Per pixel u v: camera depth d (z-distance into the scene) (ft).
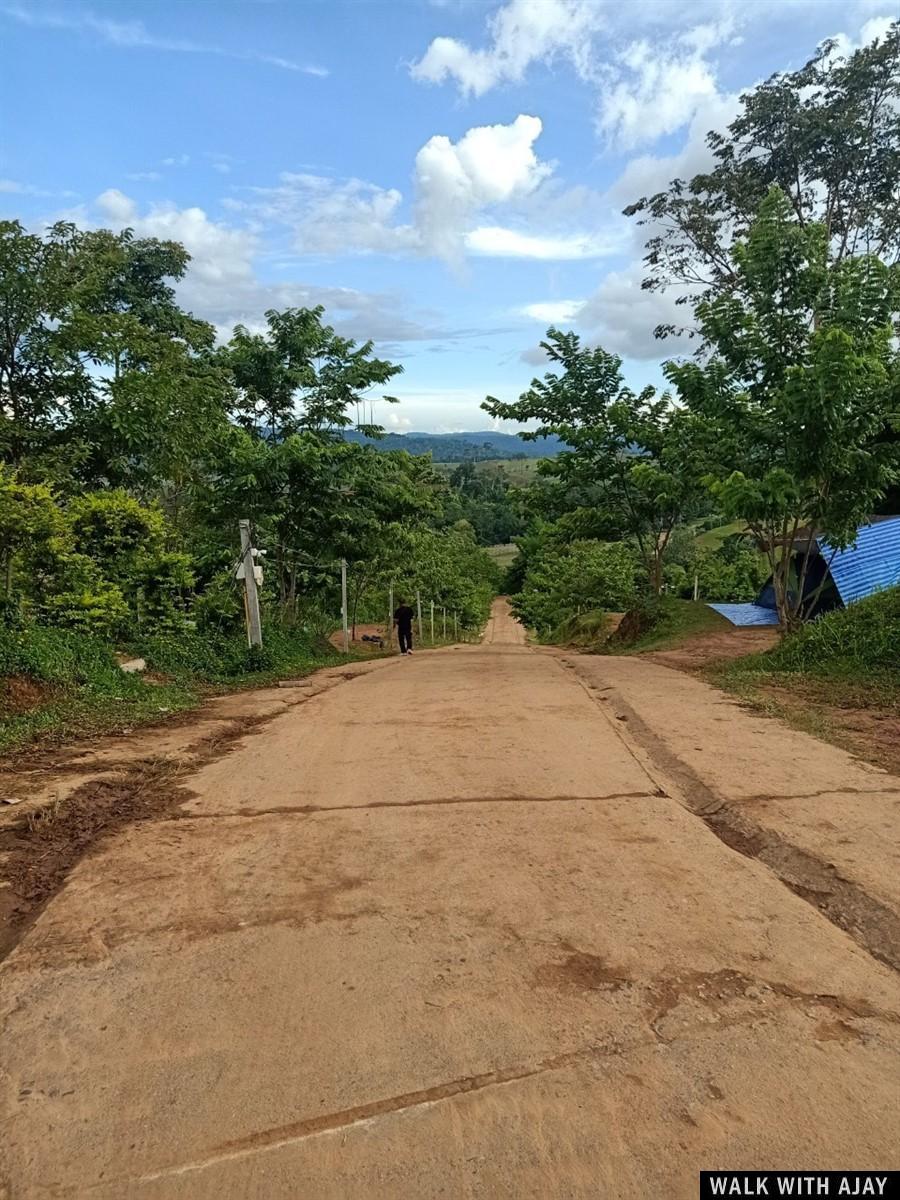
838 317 33.09
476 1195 5.67
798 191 67.97
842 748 17.93
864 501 32.91
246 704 26.71
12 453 34.01
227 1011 7.83
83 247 36.17
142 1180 5.82
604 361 55.47
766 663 31.78
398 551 70.28
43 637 26.13
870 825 12.75
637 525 61.72
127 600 35.17
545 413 57.11
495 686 29.37
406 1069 6.97
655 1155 6.01
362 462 54.75
